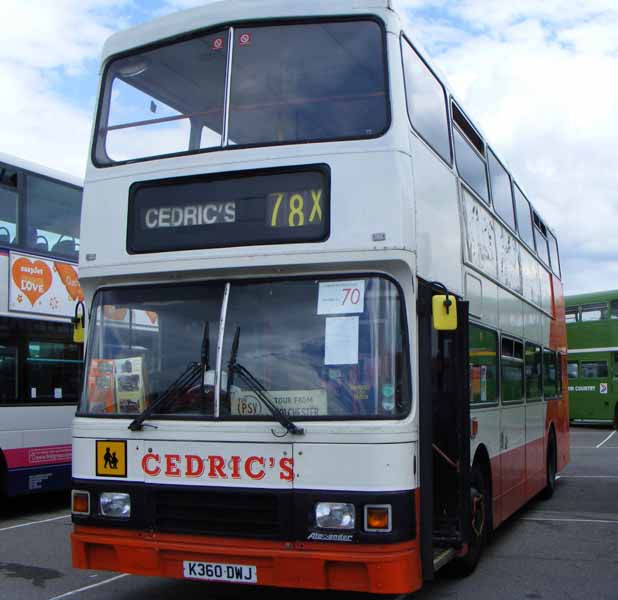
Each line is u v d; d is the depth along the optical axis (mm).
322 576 5496
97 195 6703
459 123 8219
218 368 5949
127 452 6074
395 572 5410
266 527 5652
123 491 6043
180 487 5871
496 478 8766
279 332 5922
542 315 13016
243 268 6066
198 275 6258
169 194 6402
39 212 12078
